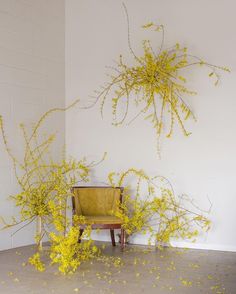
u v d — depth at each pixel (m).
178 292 3.52
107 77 5.90
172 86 5.46
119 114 5.82
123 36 5.80
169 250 5.20
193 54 5.38
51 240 5.39
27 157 5.52
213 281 3.83
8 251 5.08
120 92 5.80
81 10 6.08
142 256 4.85
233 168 5.18
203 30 5.34
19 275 4.04
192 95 5.38
